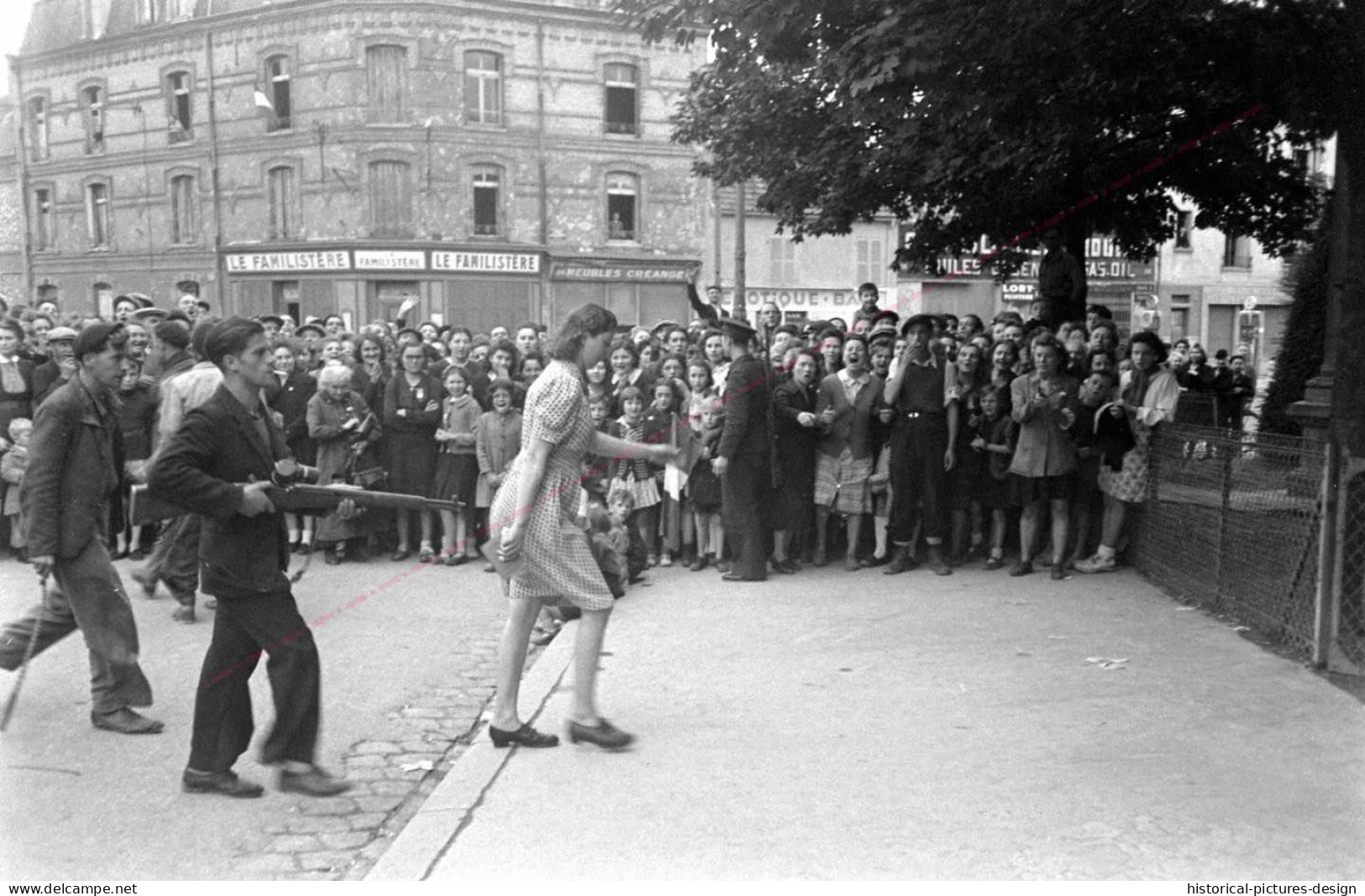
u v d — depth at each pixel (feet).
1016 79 25.52
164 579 24.44
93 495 17.07
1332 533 18.98
